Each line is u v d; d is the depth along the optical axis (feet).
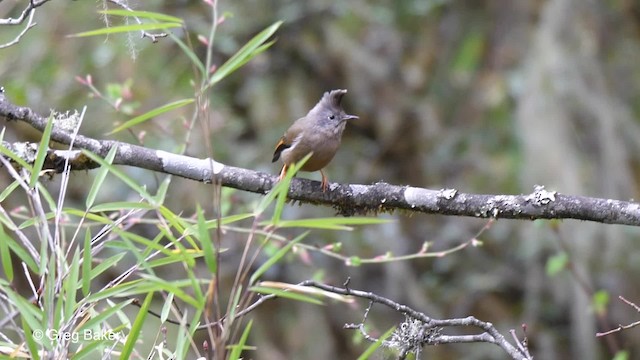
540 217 22.02
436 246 49.57
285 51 48.26
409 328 20.58
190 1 44.96
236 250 41.93
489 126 49.29
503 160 47.88
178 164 23.41
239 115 47.65
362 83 49.88
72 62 42.55
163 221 19.61
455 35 51.37
